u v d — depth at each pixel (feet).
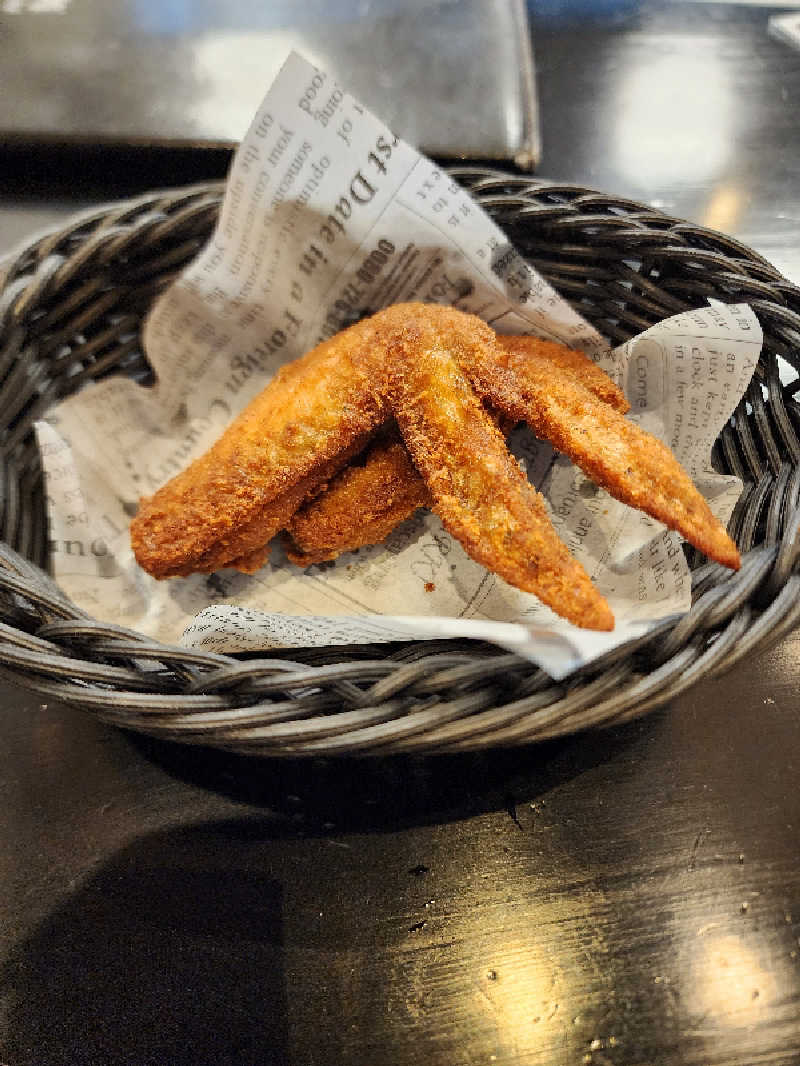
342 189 0.58
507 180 0.63
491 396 0.54
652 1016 0.45
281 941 0.47
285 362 0.66
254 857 0.50
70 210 0.82
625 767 0.53
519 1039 0.45
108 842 0.50
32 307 0.57
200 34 0.89
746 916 0.48
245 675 0.41
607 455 0.51
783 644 0.58
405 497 0.58
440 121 0.85
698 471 0.57
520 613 0.56
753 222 0.86
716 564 0.50
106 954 0.47
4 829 0.50
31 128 0.81
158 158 0.83
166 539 0.55
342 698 0.42
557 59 1.00
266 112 0.55
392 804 0.52
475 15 0.93
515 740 0.41
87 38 0.88
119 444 0.63
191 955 0.47
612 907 0.48
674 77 0.99
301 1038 0.44
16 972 0.46
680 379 0.58
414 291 0.63
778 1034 0.45
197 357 0.64
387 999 0.45
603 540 0.58
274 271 0.61
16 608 0.44
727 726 0.55
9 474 0.56
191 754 0.53
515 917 0.48
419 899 0.48
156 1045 0.44
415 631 0.45
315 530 0.58
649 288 0.62
